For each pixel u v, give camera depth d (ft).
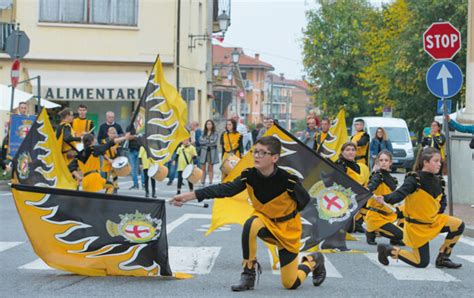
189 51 120.06
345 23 220.84
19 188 27.04
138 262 27.81
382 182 37.73
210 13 151.74
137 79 110.73
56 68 108.99
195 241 39.68
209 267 31.37
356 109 218.79
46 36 108.68
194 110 125.49
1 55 107.04
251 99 422.41
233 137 75.36
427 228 31.78
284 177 25.16
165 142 51.65
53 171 39.50
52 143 39.65
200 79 131.34
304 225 31.96
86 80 109.19
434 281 29.60
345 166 40.34
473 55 64.54
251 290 26.48
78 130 62.18
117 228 27.61
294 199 25.41
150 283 27.35
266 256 35.29
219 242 39.37
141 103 51.31
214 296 25.29
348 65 220.23
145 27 111.24
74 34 109.50
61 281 27.32
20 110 70.13
